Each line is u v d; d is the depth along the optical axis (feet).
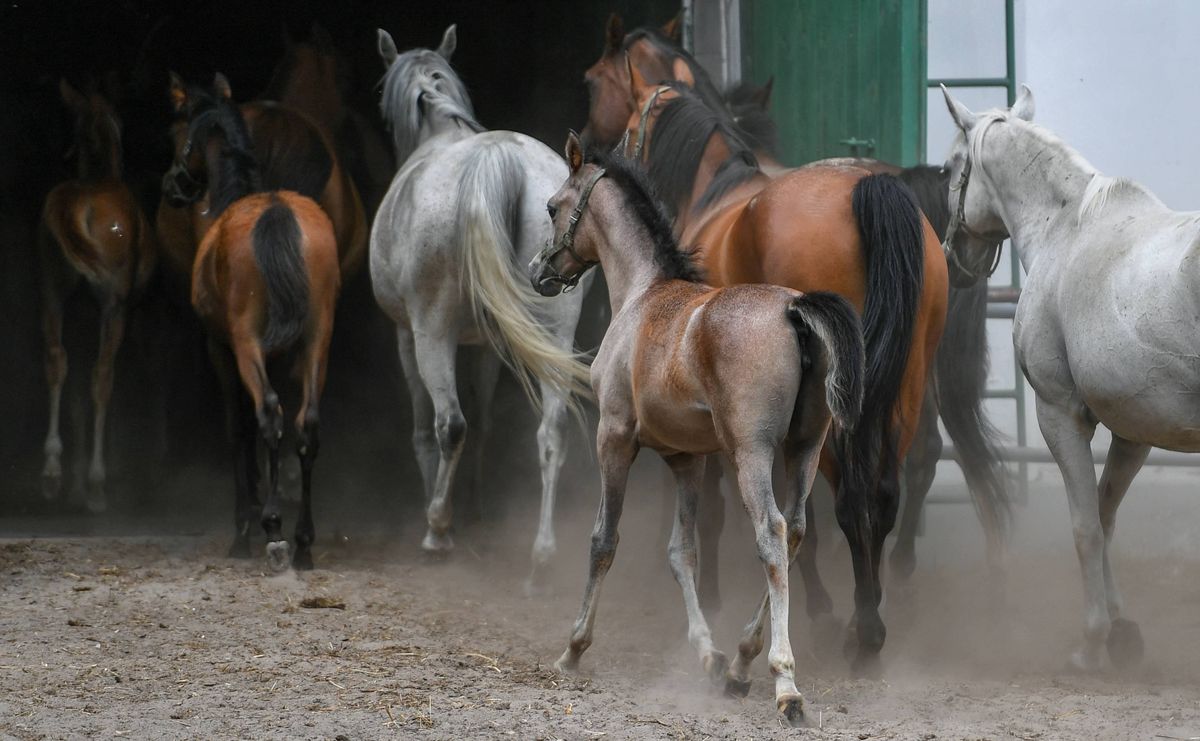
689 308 25.55
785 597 23.36
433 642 31.27
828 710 24.47
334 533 48.80
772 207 29.50
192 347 66.80
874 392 26.99
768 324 23.80
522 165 38.45
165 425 64.13
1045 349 28.91
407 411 68.54
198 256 43.34
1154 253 26.13
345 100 61.26
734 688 25.71
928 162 43.83
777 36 45.96
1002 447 38.47
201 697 25.32
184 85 49.19
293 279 38.88
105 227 54.70
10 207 70.28
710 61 48.44
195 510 56.90
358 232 52.11
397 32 76.43
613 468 27.50
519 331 37.17
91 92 59.21
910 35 41.42
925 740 21.81
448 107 44.65
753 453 23.59
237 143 45.09
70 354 66.80
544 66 71.51
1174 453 41.16
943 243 33.73
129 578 39.11
